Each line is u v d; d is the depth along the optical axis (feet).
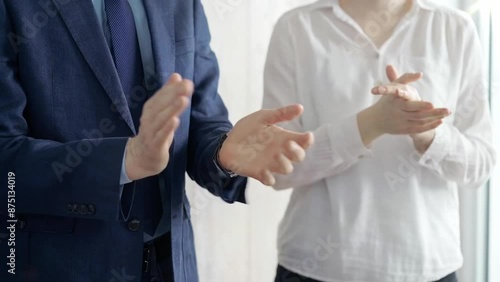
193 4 3.19
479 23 4.65
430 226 3.27
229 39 4.91
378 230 3.23
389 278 3.19
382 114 2.98
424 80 3.28
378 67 3.36
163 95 2.15
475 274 4.98
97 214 2.52
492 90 4.53
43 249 2.70
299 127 3.38
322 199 3.34
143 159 2.34
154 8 2.94
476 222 4.94
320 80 3.37
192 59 3.05
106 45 2.71
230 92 4.96
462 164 3.22
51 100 2.68
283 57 3.52
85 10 2.71
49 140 2.66
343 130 3.12
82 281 2.71
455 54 3.40
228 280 5.14
